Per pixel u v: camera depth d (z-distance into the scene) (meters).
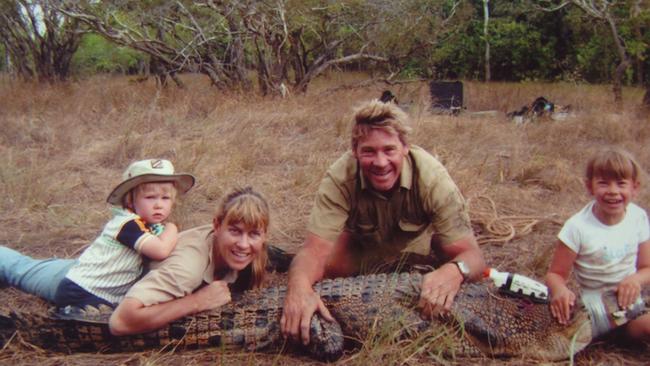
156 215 2.08
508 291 1.99
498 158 4.11
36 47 9.51
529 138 4.89
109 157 4.28
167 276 1.93
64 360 1.93
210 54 6.99
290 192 3.54
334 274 2.37
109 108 5.89
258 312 1.97
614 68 9.59
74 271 2.08
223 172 3.78
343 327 1.95
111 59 11.24
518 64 11.41
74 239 2.92
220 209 1.99
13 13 9.21
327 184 2.14
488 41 11.22
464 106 6.84
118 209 2.11
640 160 4.14
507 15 11.82
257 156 4.25
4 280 2.27
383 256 2.31
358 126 2.03
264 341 1.95
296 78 7.24
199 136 4.82
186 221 2.93
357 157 2.06
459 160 3.98
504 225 2.96
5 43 9.73
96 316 1.96
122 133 4.90
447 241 2.14
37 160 4.19
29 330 1.97
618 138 4.88
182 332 1.94
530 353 1.92
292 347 1.95
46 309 2.16
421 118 5.21
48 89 7.83
